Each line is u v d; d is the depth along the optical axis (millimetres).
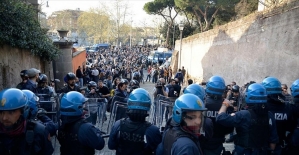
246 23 13578
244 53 13742
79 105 3223
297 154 3980
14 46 10375
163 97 7422
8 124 2660
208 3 31375
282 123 4141
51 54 14977
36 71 6836
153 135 3248
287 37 9914
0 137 2666
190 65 28391
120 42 92812
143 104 3281
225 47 16953
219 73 18141
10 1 10195
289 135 4188
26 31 11281
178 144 2502
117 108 6758
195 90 3914
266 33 11422
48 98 6309
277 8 10695
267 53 11281
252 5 20625
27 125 2777
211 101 3875
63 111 3227
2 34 9117
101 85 9383
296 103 4312
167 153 2656
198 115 2693
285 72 9945
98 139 3236
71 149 3199
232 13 31359
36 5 16984
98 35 86188
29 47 11836
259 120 3686
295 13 9500
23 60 11516
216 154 3674
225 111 3713
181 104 2699
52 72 16969
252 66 12703
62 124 3283
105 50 71938
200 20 37438
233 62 15398
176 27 50562
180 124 2719
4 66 9453
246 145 3691
